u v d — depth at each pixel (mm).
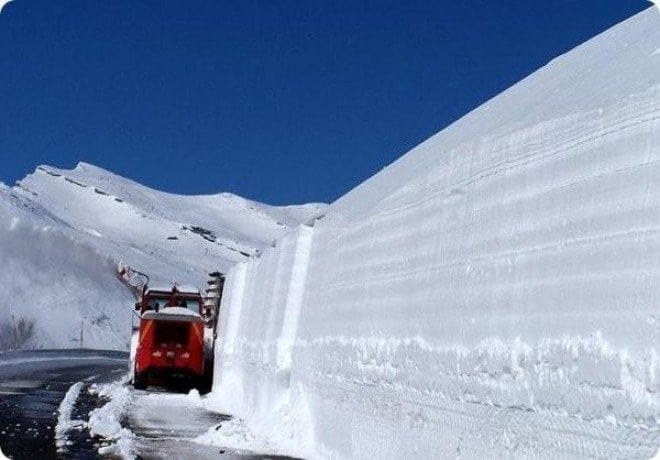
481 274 6859
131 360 24344
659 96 5020
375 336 9156
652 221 4914
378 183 10852
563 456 5516
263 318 16078
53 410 16422
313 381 11562
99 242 128500
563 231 5781
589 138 5652
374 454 8836
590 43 7695
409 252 8578
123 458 10695
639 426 4840
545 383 5742
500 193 6812
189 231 196750
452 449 7062
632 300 4969
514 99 8156
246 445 12008
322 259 12273
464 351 6953
